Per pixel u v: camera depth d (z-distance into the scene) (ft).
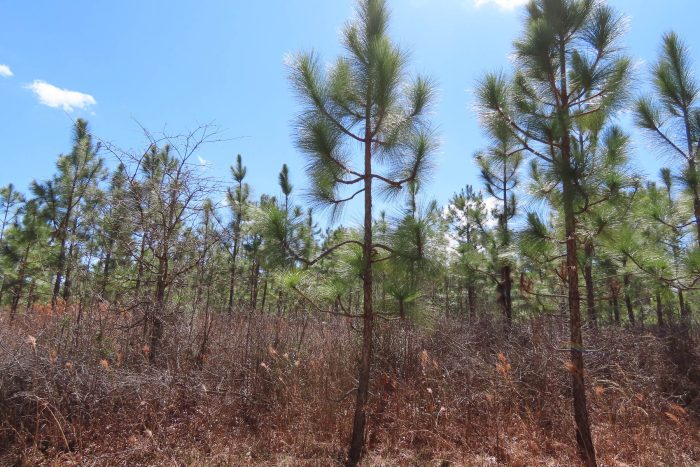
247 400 18.65
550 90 15.70
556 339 22.54
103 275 21.56
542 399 18.99
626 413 17.79
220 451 15.15
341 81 14.89
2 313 25.23
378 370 20.75
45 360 15.85
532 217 14.78
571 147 15.61
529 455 15.34
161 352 19.70
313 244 15.65
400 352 21.90
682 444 16.61
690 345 25.14
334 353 22.02
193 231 21.75
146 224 20.45
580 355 14.82
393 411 17.99
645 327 30.63
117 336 20.17
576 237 14.58
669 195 19.25
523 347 22.80
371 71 14.26
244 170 38.11
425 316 16.14
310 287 15.33
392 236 14.92
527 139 16.19
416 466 14.42
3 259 33.50
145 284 22.21
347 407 18.12
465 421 17.12
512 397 18.47
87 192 22.86
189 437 15.76
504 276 23.48
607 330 24.64
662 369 22.22
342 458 15.02
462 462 14.76
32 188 34.06
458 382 19.71
